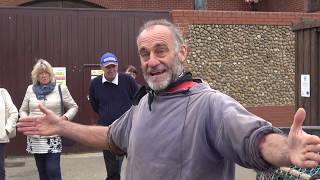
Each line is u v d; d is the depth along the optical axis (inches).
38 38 415.8
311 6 636.7
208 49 463.8
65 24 420.5
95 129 126.1
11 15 410.9
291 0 681.0
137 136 105.1
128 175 109.0
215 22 463.5
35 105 258.4
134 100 116.1
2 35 410.0
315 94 298.8
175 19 450.0
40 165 257.8
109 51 428.8
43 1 665.0
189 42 457.1
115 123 124.3
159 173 99.3
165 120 101.3
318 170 138.5
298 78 314.0
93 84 277.9
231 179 99.4
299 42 312.0
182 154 97.7
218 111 94.0
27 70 414.0
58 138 252.7
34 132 123.9
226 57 468.8
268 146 79.6
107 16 428.1
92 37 425.4
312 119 300.2
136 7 691.4
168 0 702.5
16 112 266.8
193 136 97.0
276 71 481.7
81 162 388.5
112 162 270.1
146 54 104.4
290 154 74.5
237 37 470.9
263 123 84.6
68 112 261.1
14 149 407.8
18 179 336.5
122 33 431.5
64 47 420.2
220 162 97.2
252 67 475.8
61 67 419.5
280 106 482.0
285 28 482.3
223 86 468.4
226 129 89.7
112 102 273.0
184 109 100.0
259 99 478.0
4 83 410.3
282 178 146.4
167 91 103.7
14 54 411.8
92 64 424.8
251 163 84.1
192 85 102.9
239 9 738.8
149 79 103.9
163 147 99.7
